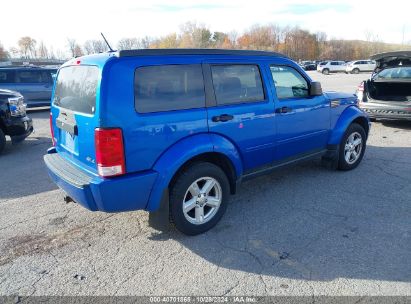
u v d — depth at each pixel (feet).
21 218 13.71
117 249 11.36
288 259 10.53
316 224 12.62
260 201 14.76
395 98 27.89
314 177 17.38
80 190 10.21
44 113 45.24
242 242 11.59
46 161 12.80
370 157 20.68
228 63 12.48
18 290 9.44
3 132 24.40
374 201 14.42
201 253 11.02
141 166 10.45
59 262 10.70
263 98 13.58
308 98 15.46
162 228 12.68
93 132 9.99
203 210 12.17
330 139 17.12
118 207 10.39
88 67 10.73
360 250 10.84
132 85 10.13
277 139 14.24
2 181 18.35
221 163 12.85
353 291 9.04
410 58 27.40
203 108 11.65
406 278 9.46
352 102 18.25
